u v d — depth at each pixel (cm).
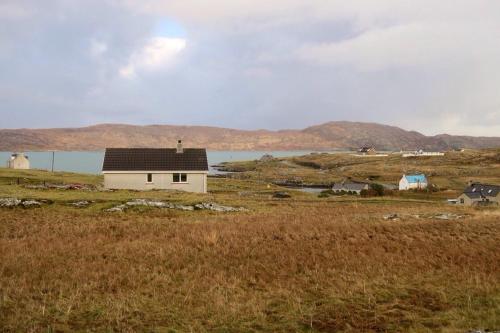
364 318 1634
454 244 2788
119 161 6675
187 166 6750
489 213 4650
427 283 2055
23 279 1847
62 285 1820
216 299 1745
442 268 2297
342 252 2492
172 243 2594
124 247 2467
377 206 5541
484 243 2844
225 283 1938
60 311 1566
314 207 5106
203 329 1486
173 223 3341
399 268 2264
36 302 1631
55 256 2238
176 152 6950
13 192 4584
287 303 1745
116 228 3069
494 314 1652
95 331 1434
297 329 1513
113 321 1513
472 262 2433
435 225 3384
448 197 11544
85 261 2172
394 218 3938
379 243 2750
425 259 2442
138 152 6875
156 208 4209
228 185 10756
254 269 2152
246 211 4438
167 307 1661
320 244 2652
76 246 2470
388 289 1952
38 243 2500
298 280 2023
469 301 1811
